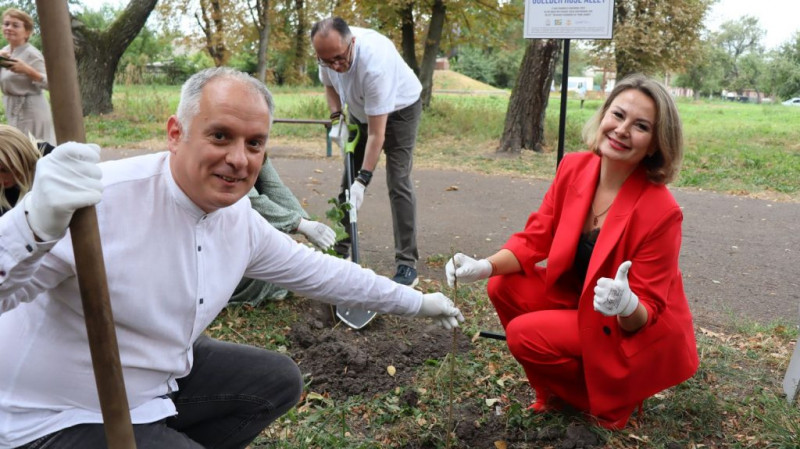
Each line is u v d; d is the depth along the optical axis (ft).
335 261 8.44
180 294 6.87
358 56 15.08
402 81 16.02
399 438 10.50
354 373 12.28
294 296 15.78
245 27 81.87
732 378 12.56
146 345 6.83
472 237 22.63
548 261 10.61
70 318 6.46
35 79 21.65
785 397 11.88
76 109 5.18
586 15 15.93
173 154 6.67
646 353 9.95
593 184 10.52
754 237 23.39
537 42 40.98
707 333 14.74
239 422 8.33
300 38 113.39
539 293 11.16
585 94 147.13
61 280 6.22
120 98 64.03
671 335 10.05
